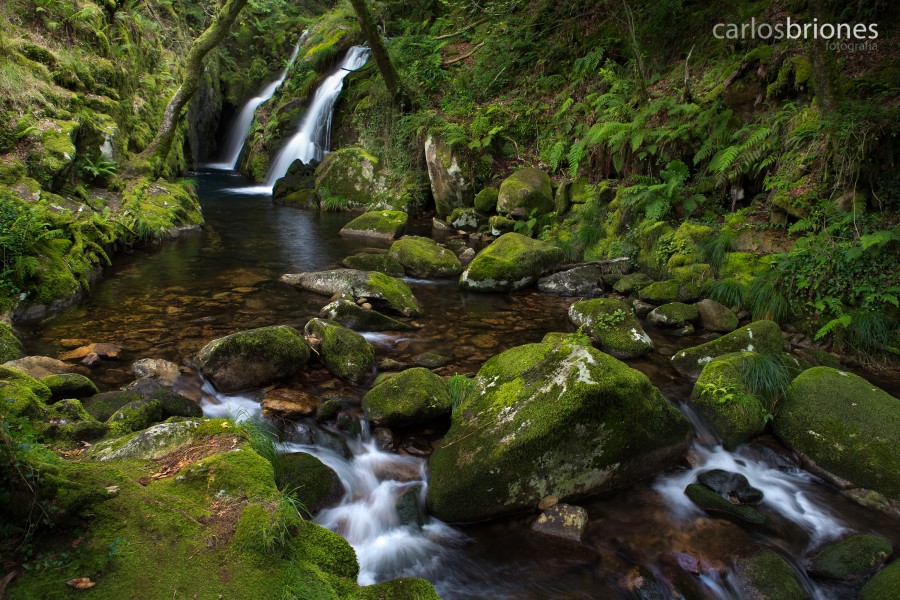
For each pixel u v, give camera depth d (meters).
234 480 2.98
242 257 9.27
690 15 11.62
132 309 6.63
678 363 5.82
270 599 2.40
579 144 9.93
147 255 9.08
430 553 3.50
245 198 15.20
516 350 4.80
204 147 22.31
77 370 4.93
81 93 10.39
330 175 14.32
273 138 18.41
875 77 7.77
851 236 6.64
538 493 3.88
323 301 7.21
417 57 15.41
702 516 3.88
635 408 4.12
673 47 11.79
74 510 2.58
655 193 8.84
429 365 5.64
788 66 8.23
